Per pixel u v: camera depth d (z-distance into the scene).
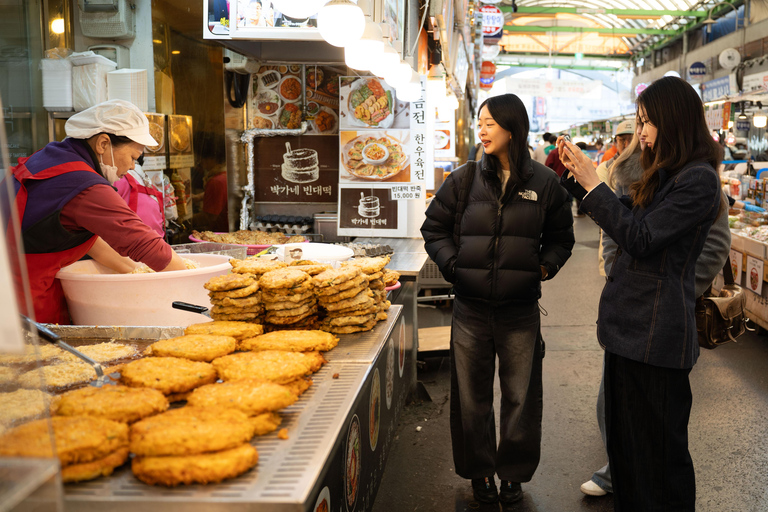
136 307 2.64
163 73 4.43
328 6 2.41
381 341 2.27
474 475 3.13
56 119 4.20
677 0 26.16
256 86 5.38
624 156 3.15
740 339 6.01
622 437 2.41
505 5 28.30
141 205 3.71
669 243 2.21
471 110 18.00
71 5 4.23
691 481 2.35
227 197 5.13
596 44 38.16
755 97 12.34
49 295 2.64
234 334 2.10
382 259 2.76
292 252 3.28
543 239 3.18
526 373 3.04
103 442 1.27
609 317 2.40
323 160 5.45
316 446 1.39
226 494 1.19
